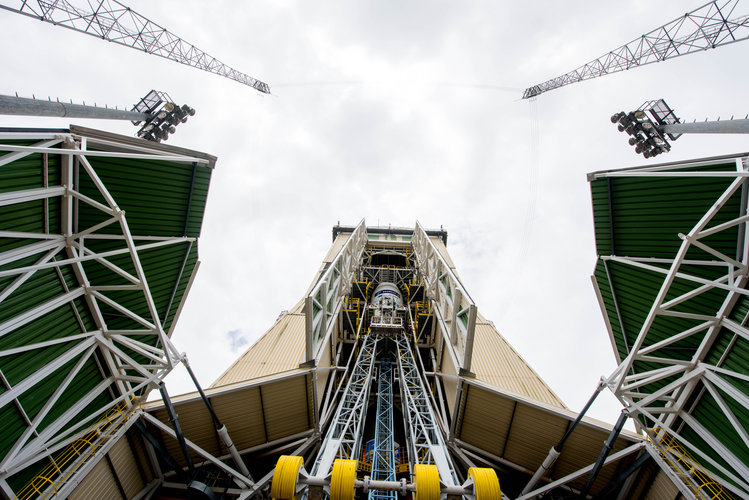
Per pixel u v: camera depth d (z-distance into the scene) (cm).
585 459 1495
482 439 1695
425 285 3162
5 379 980
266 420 1672
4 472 973
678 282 1324
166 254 1516
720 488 1109
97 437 1280
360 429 1923
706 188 1178
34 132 957
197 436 1565
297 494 993
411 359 2470
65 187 1071
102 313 1357
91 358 1267
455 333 1950
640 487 1360
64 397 1183
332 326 2223
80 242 1141
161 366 1354
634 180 1363
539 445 1573
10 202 909
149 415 1382
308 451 1842
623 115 2481
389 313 2853
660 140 2320
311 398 1739
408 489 968
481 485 947
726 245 1152
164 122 2497
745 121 1349
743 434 1029
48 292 1102
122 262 1376
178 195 1444
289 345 2283
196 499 1304
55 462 1120
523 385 1969
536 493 1380
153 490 1453
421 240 3466
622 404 1309
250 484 1424
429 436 1780
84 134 1098
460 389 1664
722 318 1119
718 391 1145
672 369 1220
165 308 1625
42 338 1101
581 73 2731
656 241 1384
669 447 1242
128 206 1334
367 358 2511
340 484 941
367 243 4150
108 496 1266
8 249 976
